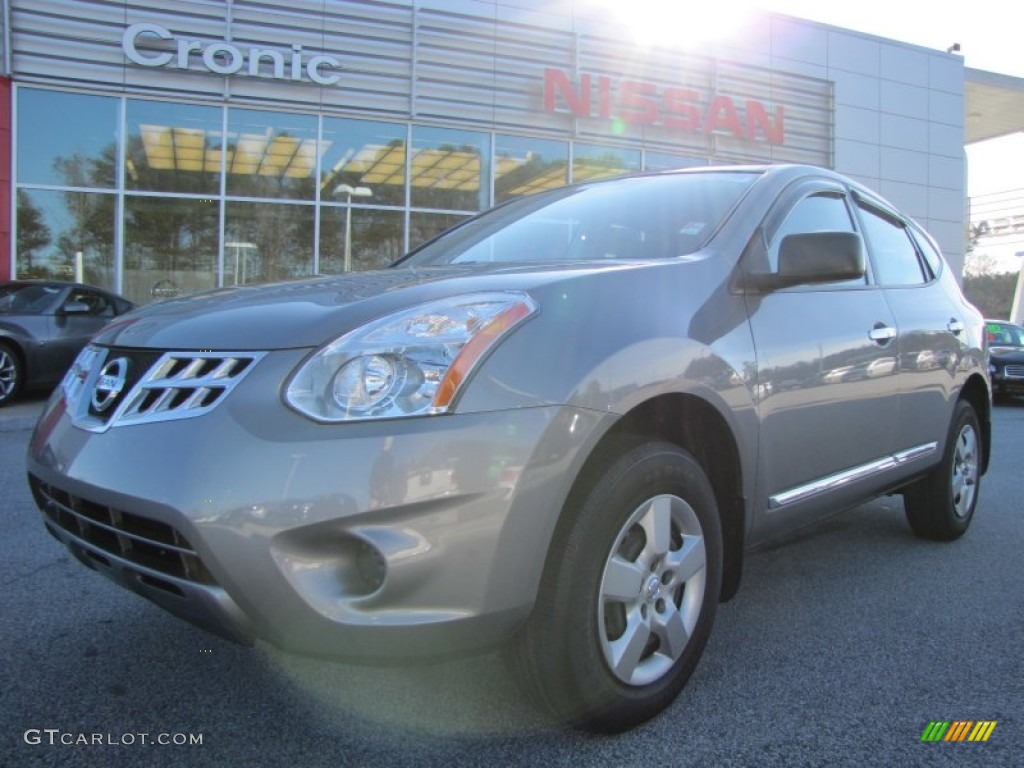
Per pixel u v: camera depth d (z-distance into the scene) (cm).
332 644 182
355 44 1365
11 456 630
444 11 1416
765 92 1745
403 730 232
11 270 1222
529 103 1491
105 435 204
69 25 1225
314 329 198
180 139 1287
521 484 190
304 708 244
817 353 288
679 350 230
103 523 202
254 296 238
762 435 262
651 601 231
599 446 221
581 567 208
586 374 205
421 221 1434
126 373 214
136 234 1280
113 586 346
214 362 200
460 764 215
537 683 212
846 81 1853
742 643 297
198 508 179
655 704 232
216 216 1315
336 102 1359
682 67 1631
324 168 1364
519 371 197
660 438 236
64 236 1248
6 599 331
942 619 323
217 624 189
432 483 183
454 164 1448
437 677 265
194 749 221
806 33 1792
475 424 188
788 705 249
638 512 223
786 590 357
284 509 178
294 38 1328
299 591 179
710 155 1670
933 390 377
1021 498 551
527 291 212
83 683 260
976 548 425
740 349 254
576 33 1510
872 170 1911
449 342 193
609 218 318
